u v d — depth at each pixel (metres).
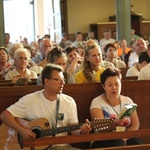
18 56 5.62
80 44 7.97
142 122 4.48
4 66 6.72
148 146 2.86
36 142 2.88
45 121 3.52
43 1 18.16
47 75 3.58
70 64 6.01
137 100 4.46
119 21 12.36
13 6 18.58
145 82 4.46
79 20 17.47
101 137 2.97
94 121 3.33
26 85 4.62
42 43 7.35
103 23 16.98
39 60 7.47
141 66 5.38
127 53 9.77
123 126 3.41
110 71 3.97
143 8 17.81
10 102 4.17
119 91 3.97
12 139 3.83
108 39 12.77
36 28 18.25
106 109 3.96
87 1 17.52
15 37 18.70
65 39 13.52
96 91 4.32
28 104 3.62
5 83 4.96
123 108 3.67
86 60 4.89
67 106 3.66
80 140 2.94
